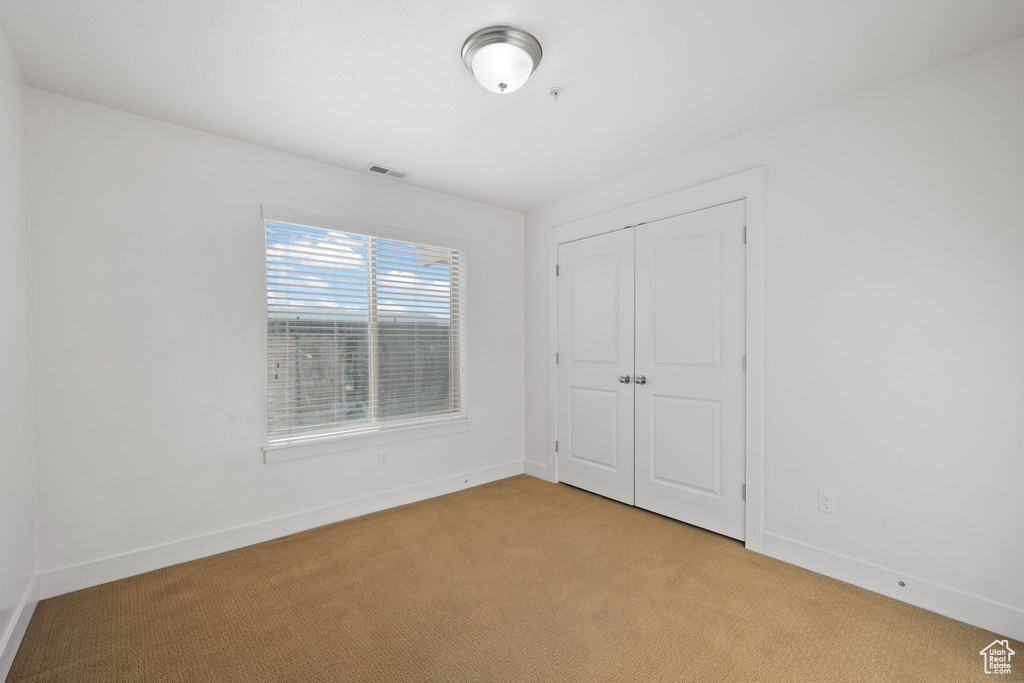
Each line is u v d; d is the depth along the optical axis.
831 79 2.03
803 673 1.56
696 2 1.55
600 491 3.41
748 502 2.54
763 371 2.48
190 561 2.39
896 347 2.04
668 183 2.94
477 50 1.73
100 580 2.16
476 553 2.48
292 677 1.54
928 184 1.96
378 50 1.81
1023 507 1.75
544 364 3.87
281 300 2.76
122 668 1.58
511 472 3.95
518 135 2.56
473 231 3.71
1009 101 1.78
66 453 2.10
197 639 1.74
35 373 2.03
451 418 3.56
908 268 2.01
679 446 2.90
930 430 1.96
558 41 1.75
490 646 1.70
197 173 2.46
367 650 1.68
